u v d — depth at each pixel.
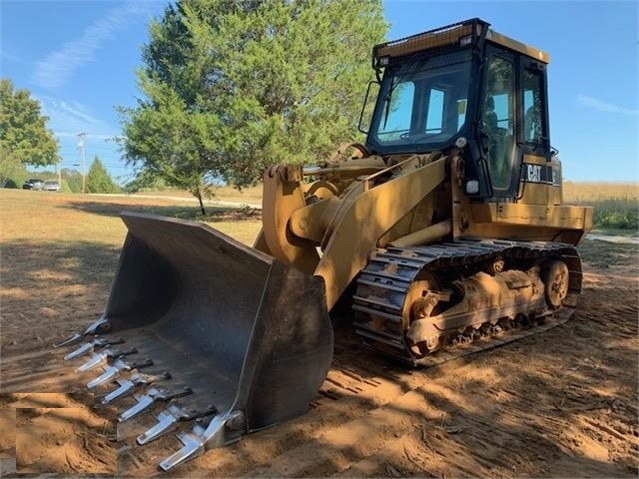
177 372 4.21
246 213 23.39
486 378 4.59
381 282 4.36
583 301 7.45
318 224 4.70
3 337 5.48
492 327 5.45
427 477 3.11
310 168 5.07
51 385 4.22
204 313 4.72
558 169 6.51
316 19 18.22
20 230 15.30
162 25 21.95
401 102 5.89
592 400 4.20
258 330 3.46
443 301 4.77
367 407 3.98
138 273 5.20
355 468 3.18
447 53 5.53
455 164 5.13
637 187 27.81
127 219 4.85
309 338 3.66
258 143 17.16
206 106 18.45
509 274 5.59
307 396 3.73
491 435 3.61
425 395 4.18
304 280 3.60
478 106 5.19
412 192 4.89
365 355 5.01
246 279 3.96
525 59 5.88
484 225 5.68
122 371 4.30
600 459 3.36
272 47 17.59
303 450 3.34
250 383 3.45
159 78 20.83
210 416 3.53
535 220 5.98
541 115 6.22
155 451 3.28
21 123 63.06
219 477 3.04
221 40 17.59
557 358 5.13
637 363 5.04
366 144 6.12
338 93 18.62
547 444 3.51
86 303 6.98
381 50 6.06
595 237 16.31
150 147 19.11
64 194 36.53
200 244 4.00
